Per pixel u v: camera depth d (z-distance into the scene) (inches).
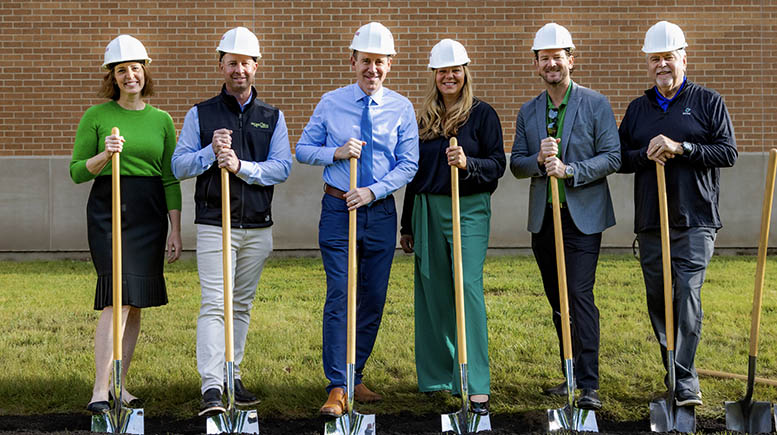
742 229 373.7
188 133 172.1
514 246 380.2
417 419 171.6
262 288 297.3
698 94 172.7
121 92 174.1
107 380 166.9
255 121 174.7
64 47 370.9
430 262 181.9
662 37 171.8
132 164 171.6
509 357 211.8
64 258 375.9
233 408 160.2
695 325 169.0
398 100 176.2
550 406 178.5
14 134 373.4
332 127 174.2
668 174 171.5
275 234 378.0
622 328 238.1
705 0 370.0
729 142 169.5
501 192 379.2
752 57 371.6
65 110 373.1
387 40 172.9
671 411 164.7
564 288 164.9
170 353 214.4
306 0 371.2
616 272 321.1
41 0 369.7
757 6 370.3
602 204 177.5
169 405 177.8
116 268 161.6
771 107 371.9
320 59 372.5
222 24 370.6
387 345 220.5
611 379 194.1
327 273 173.8
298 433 161.2
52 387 186.2
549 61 175.2
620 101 371.6
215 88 371.9
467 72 177.8
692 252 169.9
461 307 164.4
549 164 167.9
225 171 164.4
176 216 179.6
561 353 187.3
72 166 169.8
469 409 170.2
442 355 186.5
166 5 370.0
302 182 378.0
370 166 173.2
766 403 162.2
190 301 275.1
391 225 176.4
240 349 178.7
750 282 298.7
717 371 196.9
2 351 215.6
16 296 286.4
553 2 370.3
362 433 157.8
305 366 205.9
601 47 370.6
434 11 370.6
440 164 177.8
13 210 373.1
